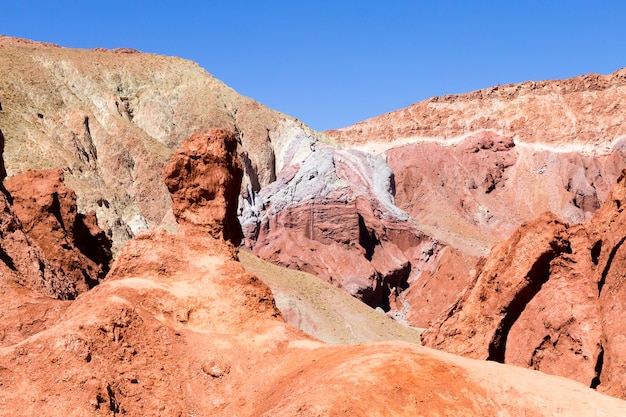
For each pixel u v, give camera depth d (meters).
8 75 143.25
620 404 26.61
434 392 25.88
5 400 26.97
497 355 38.09
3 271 41.00
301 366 30.84
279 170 161.88
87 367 28.53
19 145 117.44
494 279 39.47
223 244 39.25
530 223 38.91
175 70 174.88
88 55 167.38
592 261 36.75
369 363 27.27
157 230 38.09
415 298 139.88
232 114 168.38
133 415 28.67
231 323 34.75
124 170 138.50
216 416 30.00
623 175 36.94
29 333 37.22
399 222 153.12
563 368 34.50
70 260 56.44
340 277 134.75
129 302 33.22
